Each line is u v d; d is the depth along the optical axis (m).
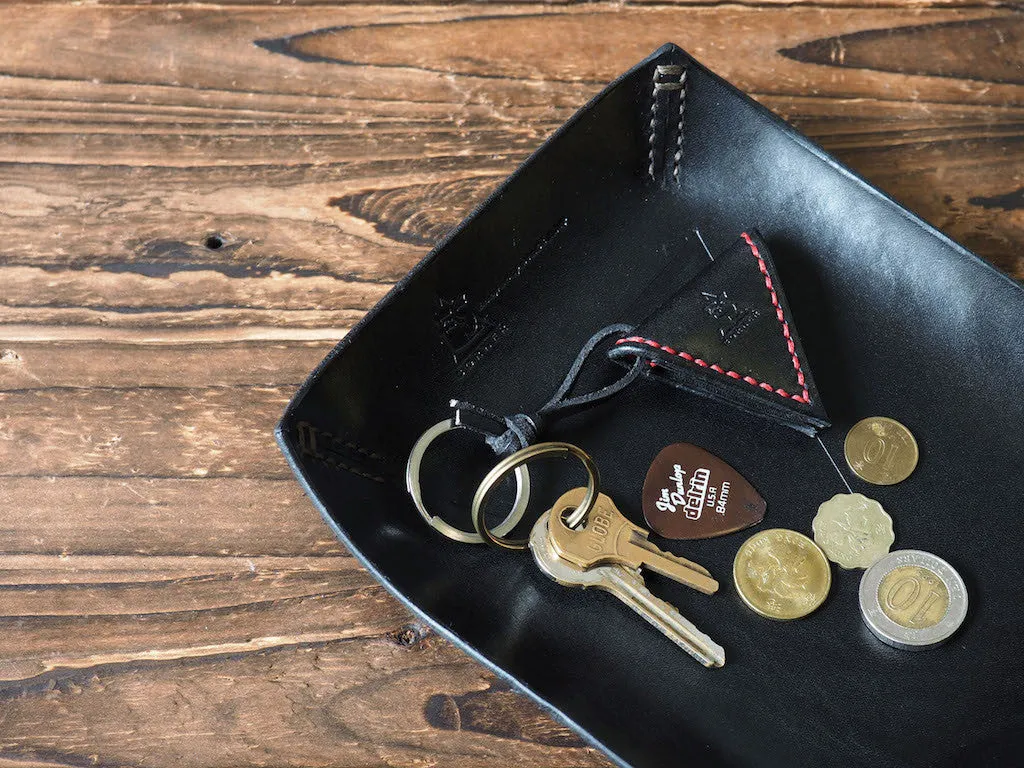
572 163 0.40
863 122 0.47
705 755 0.35
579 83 0.48
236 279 0.44
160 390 0.42
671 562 0.37
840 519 0.38
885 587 0.37
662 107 0.41
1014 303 0.38
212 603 0.39
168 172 0.46
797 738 0.35
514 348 0.40
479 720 0.38
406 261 0.45
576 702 0.35
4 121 0.48
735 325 0.38
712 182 0.42
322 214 0.45
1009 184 0.45
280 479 0.41
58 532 0.40
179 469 0.41
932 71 0.47
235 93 0.48
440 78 0.48
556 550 0.37
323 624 0.39
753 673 0.36
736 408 0.39
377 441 0.38
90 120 0.48
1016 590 0.37
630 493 0.38
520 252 0.40
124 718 0.38
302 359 0.43
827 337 0.40
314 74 0.48
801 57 0.48
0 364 0.43
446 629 0.34
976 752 0.35
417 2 0.50
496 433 0.39
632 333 0.38
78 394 0.42
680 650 0.36
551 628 0.36
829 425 0.38
